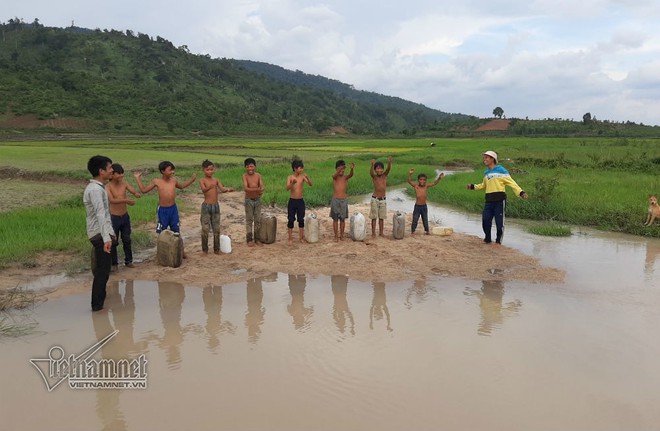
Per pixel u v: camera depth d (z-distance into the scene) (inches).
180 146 2126.0
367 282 275.4
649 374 166.6
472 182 751.7
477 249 345.4
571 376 165.0
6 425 137.6
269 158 1396.4
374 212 378.3
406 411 143.7
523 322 214.5
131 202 294.5
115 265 291.9
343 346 190.5
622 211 451.5
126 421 139.5
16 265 296.8
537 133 4037.9
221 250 336.5
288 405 147.1
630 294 252.2
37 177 849.5
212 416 141.5
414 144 2581.2
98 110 3759.8
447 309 232.2
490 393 154.1
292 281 278.1
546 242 383.2
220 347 190.4
